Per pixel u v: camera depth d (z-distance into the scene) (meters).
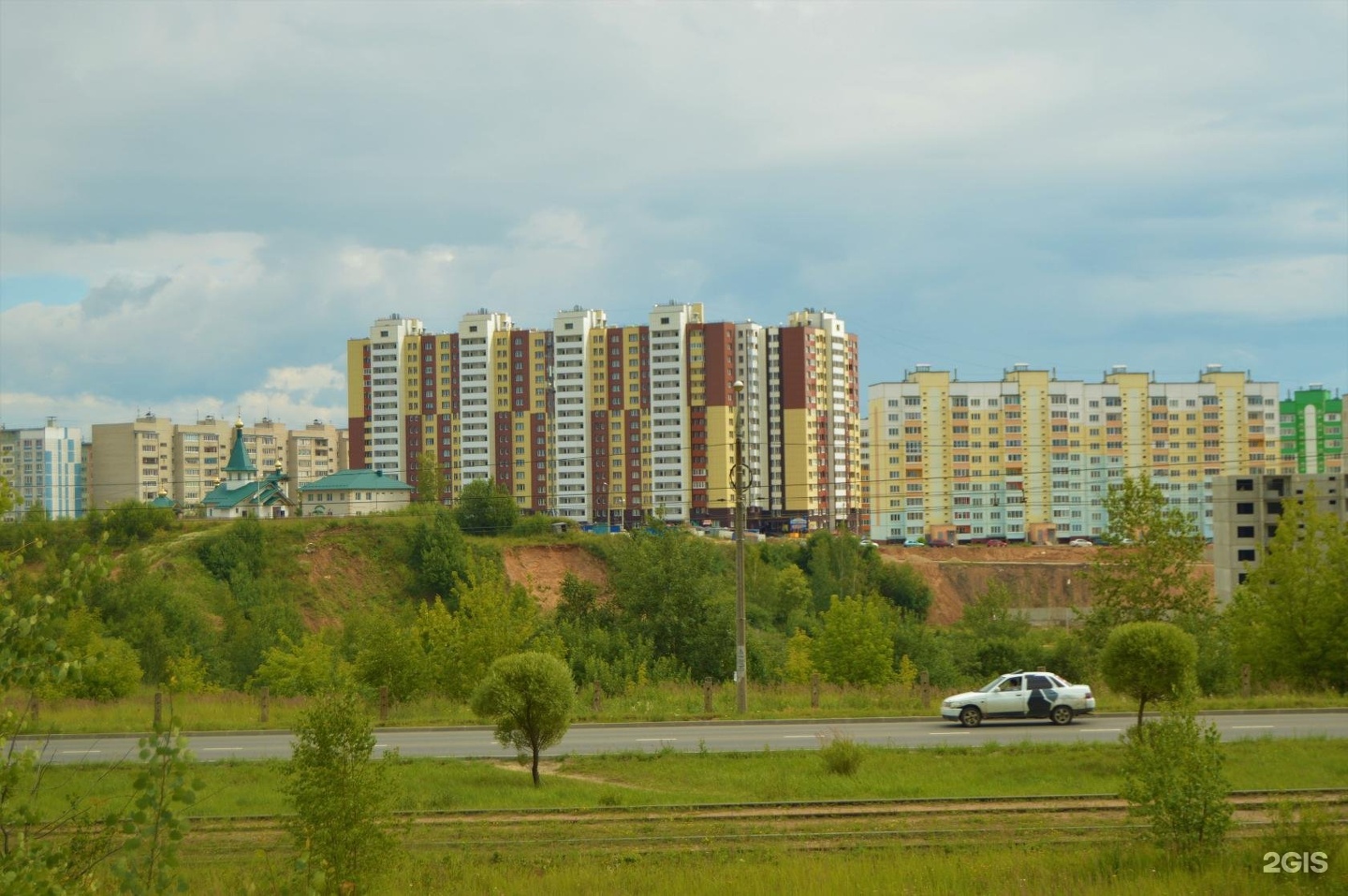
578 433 166.62
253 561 98.00
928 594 125.56
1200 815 16.42
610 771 26.17
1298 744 27.16
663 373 163.00
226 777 25.58
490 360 172.12
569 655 52.62
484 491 120.75
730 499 161.12
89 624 42.47
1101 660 27.98
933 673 60.84
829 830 19.77
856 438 179.75
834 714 34.81
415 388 175.00
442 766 26.69
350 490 135.38
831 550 125.00
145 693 45.78
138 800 9.70
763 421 164.88
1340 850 15.78
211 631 71.06
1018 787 23.16
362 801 15.62
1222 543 115.69
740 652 36.31
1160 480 172.25
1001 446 169.25
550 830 19.98
